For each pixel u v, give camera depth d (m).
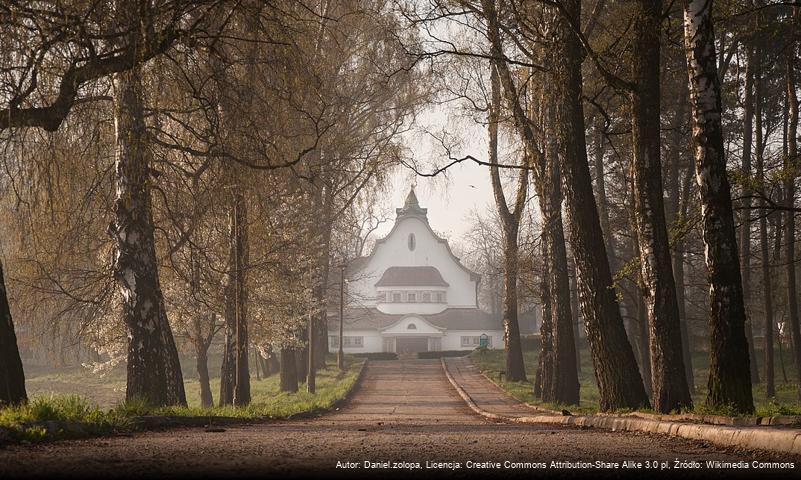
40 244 22.50
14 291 26.73
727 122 46.34
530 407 38.22
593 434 13.92
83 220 22.16
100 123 18.91
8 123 14.84
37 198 18.03
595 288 20.95
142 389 21.38
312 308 52.59
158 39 15.55
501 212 51.28
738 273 15.48
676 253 44.56
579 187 21.19
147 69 17.69
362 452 9.10
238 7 16.52
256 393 58.25
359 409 42.03
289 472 6.90
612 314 20.88
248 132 19.06
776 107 46.06
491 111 32.47
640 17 18.75
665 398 18.94
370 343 113.94
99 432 11.95
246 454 8.61
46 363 88.50
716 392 15.28
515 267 50.25
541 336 42.09
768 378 45.50
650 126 19.28
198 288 24.55
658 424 13.19
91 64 15.37
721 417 12.78
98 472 6.65
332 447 9.83
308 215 40.28
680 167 44.94
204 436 12.29
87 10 15.45
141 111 20.22
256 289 37.34
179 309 35.88
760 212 36.72
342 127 42.84
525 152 35.41
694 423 12.95
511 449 9.79
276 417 25.44
